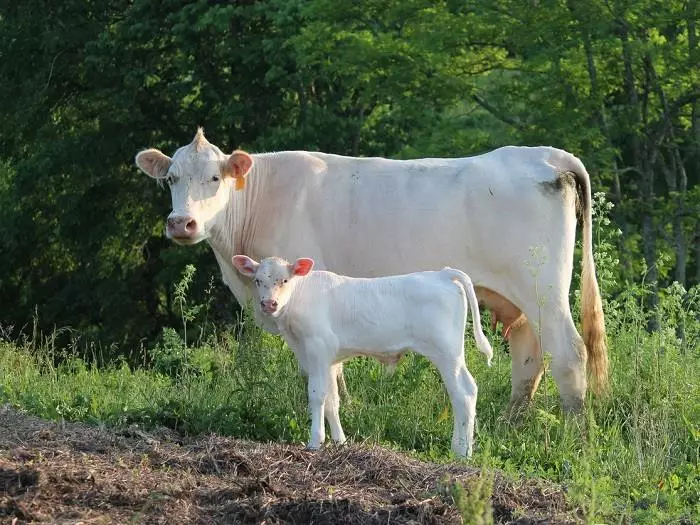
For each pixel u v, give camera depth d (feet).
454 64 78.07
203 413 32.86
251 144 90.58
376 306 30.60
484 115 84.43
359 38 75.72
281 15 82.38
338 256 35.55
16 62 99.91
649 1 70.23
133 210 98.32
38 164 95.50
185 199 33.86
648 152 78.33
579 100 73.92
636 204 75.72
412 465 27.66
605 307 43.21
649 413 33.88
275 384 34.60
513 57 84.64
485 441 31.96
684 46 72.79
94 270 97.71
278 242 35.58
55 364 48.67
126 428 31.14
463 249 35.40
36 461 26.22
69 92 100.78
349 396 35.55
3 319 101.86
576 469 29.48
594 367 35.86
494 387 38.27
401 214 35.29
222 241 35.40
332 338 30.68
